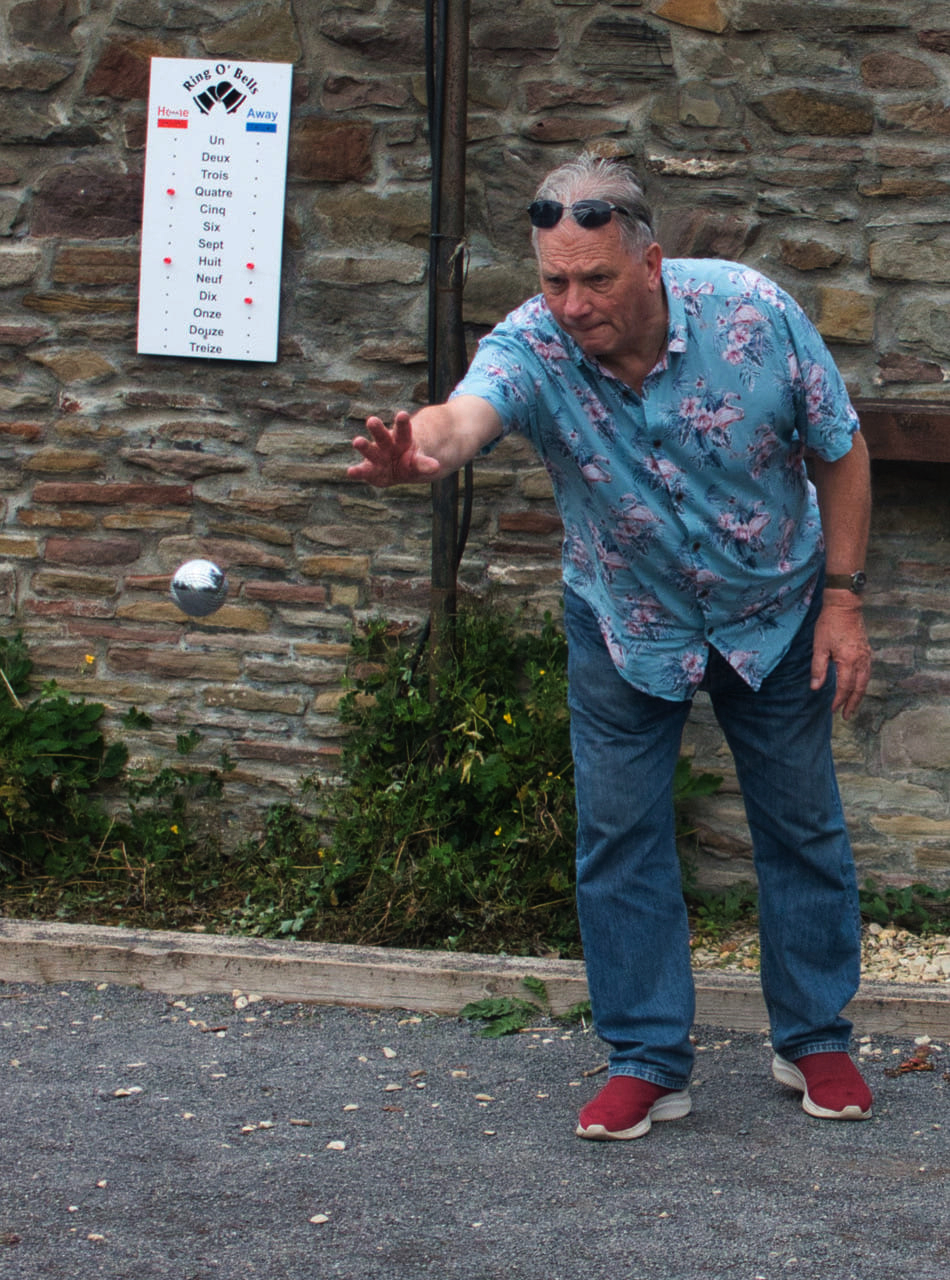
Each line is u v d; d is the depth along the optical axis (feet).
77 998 12.39
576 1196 8.67
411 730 14.67
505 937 13.55
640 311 8.55
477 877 14.01
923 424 13.30
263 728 15.40
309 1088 10.49
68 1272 7.64
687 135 14.34
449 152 14.10
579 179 8.45
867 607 14.30
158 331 15.15
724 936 13.94
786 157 14.26
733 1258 7.87
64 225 15.25
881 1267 7.76
